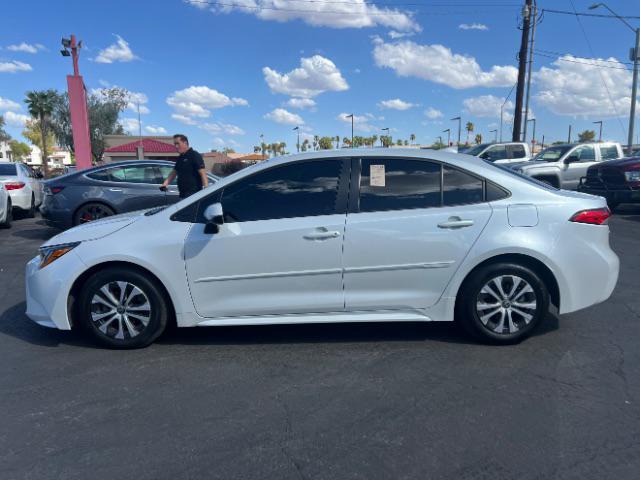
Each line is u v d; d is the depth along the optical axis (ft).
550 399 10.75
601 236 13.61
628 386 11.31
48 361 13.05
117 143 149.89
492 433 9.49
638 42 69.41
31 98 162.50
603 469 8.41
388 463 8.64
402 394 11.07
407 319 13.41
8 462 8.77
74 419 10.19
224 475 8.39
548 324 15.31
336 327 15.30
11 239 32.73
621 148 48.88
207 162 162.30
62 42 65.92
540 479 8.18
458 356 13.00
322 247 13.08
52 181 30.14
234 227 13.17
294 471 8.47
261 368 12.50
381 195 13.41
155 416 10.28
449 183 13.47
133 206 30.25
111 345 13.66
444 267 13.16
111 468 8.60
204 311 13.39
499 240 13.00
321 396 11.03
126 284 13.33
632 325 15.21
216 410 10.50
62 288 13.30
